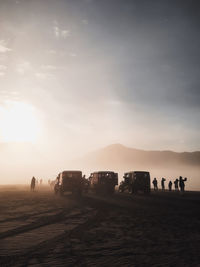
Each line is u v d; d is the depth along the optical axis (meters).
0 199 24.19
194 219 12.17
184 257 6.06
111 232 9.06
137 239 7.95
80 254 6.28
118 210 15.85
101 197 27.61
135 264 5.54
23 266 5.31
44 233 8.88
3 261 5.65
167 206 18.12
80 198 26.11
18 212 14.88
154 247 6.97
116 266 5.41
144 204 19.69
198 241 7.69
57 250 6.62
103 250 6.65
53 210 15.88
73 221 11.62
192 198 25.69
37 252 6.42
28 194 32.16
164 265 5.48
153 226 10.30
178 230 9.43
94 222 11.32
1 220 11.90
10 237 8.20
